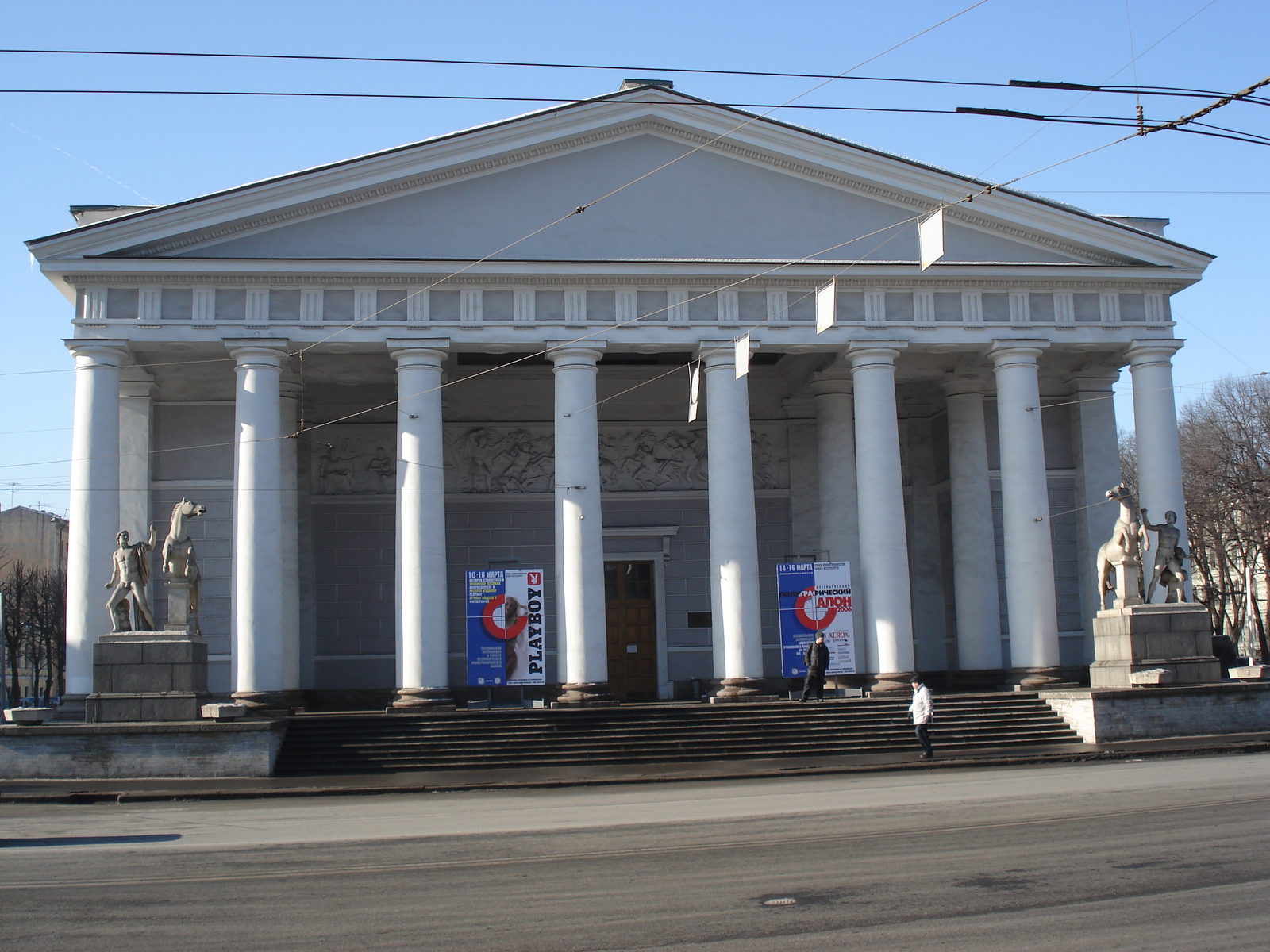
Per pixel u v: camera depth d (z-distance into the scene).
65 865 14.97
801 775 25.64
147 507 36.34
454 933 10.73
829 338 34.62
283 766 27.19
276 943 10.52
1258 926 10.21
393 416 41.09
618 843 15.84
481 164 34.19
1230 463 56.53
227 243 33.06
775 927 10.59
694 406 34.09
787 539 42.03
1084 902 11.22
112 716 26.94
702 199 35.00
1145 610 31.11
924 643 42.25
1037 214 35.59
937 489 43.06
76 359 32.09
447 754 28.25
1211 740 28.80
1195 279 36.06
